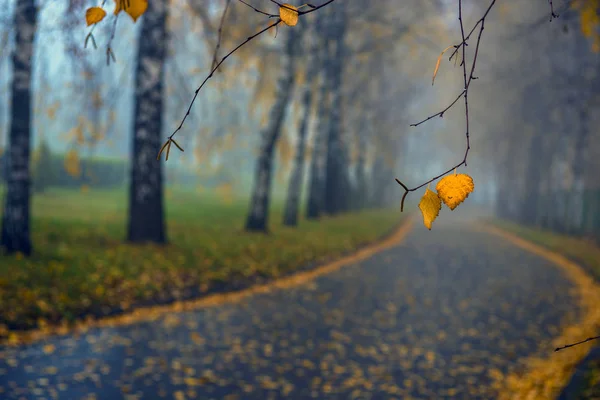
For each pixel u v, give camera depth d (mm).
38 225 13062
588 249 20656
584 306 10430
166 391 5379
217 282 10773
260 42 16609
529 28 8945
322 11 19891
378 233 24359
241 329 7801
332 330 8016
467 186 1229
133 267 10234
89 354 6316
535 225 35219
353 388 5723
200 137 16156
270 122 17656
